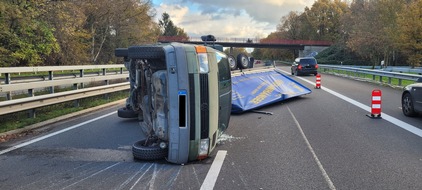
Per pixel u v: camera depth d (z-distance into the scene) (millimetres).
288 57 119688
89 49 44562
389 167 5234
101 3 44062
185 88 5145
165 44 5641
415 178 4766
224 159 5707
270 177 4848
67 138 7355
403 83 21641
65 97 10648
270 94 12016
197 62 5227
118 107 12148
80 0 35156
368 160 5594
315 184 4574
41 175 5008
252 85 11773
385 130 7832
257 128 8281
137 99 7473
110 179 4820
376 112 9383
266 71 13664
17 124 8664
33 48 26531
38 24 26219
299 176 4875
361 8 60594
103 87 13055
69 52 33688
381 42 48469
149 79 5867
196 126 5258
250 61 13039
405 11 42156
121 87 14594
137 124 8875
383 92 15797
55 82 11281
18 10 23719
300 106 11773
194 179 4785
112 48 49844
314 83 21609
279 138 7211
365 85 19844
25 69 11922
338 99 13430
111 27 49312
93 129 8289
